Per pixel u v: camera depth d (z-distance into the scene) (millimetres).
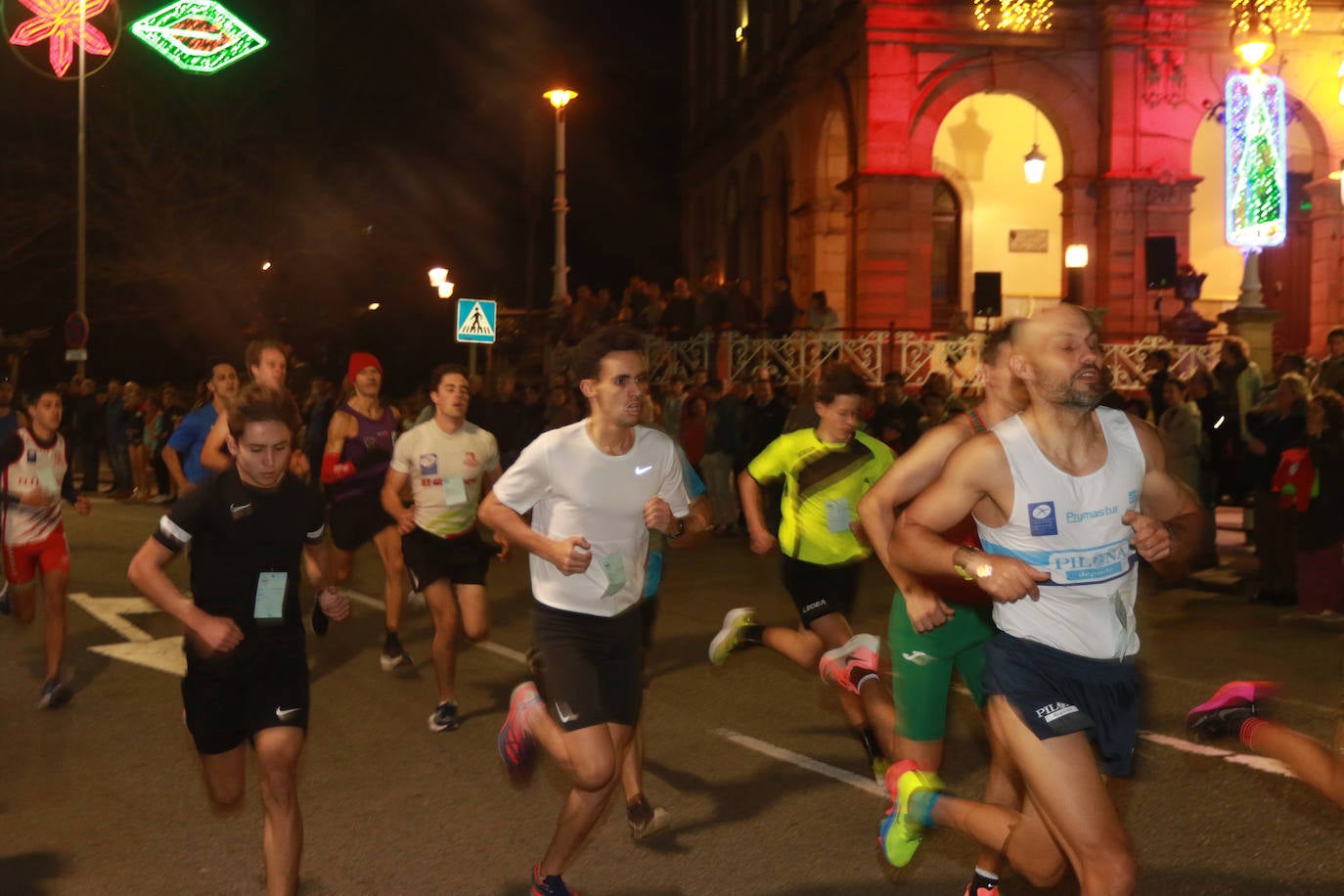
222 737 4203
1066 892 4531
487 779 5926
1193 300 22203
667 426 18438
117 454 21188
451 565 6820
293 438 4246
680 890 4613
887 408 15117
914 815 4008
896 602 4781
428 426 6836
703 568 13156
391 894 4574
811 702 7332
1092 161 22844
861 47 22469
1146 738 6445
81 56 27359
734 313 21734
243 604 4164
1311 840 4992
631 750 5152
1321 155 23266
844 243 25750
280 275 38656
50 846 5062
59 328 38406
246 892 4605
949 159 25266
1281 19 22438
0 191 34594
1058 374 3391
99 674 8117
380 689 7730
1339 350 12820
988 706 3613
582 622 4422
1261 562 10719
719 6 35156
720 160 34750
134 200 35250
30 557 7324
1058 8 22500
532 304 47062
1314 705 7176
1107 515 3486
